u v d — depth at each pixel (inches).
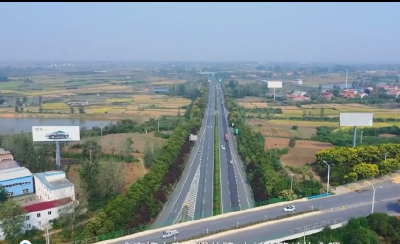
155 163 4938.5
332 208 3789.4
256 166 5113.2
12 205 3565.5
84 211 3929.6
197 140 7273.6
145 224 3644.2
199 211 3988.7
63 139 5137.8
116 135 7672.2
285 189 4229.8
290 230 3260.3
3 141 6013.8
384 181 4628.4
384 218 3351.4
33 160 5255.9
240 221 3449.8
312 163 5492.1
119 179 4596.5
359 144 6210.6
